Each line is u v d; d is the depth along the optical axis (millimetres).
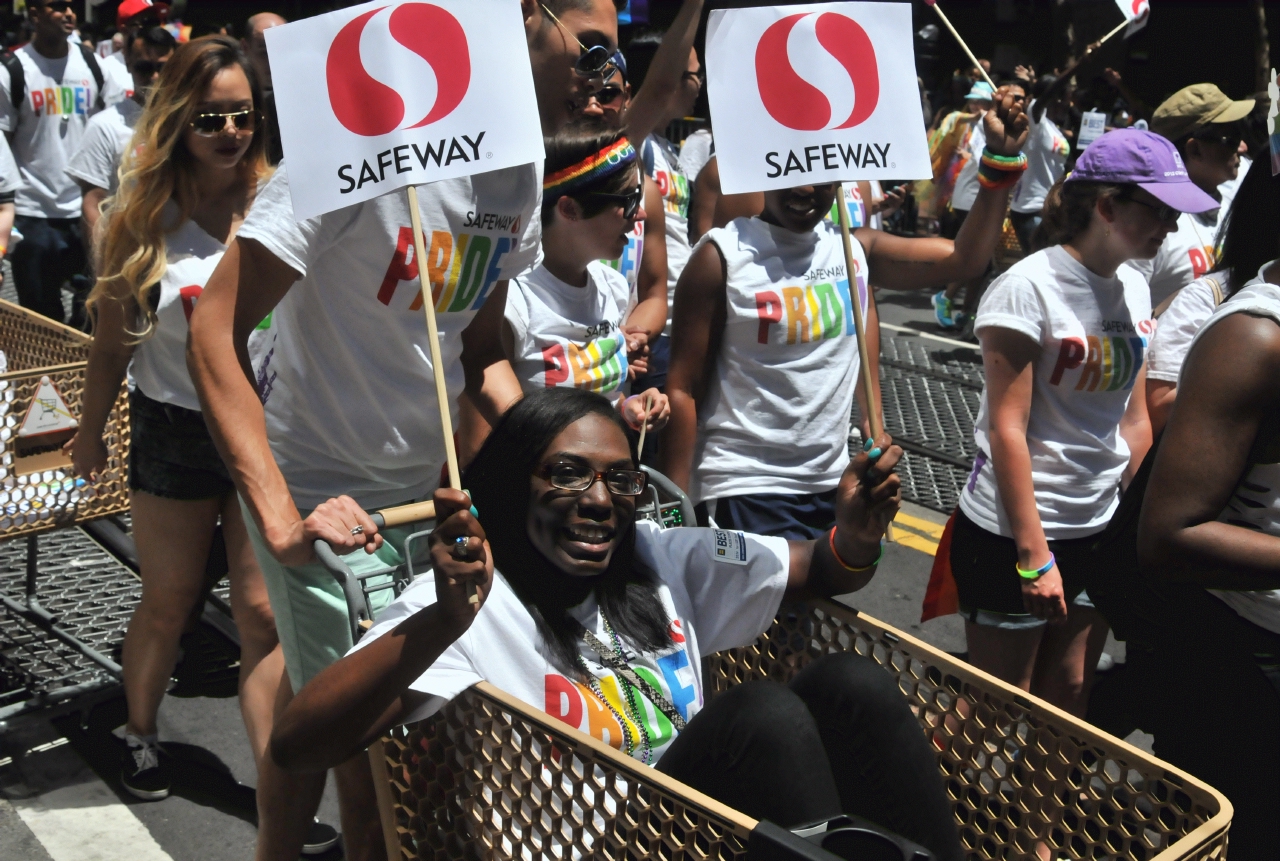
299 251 2475
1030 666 3637
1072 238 3424
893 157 2725
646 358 4473
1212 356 2379
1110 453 3551
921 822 2223
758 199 4750
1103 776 2176
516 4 2322
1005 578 3541
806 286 3617
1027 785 2287
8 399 3982
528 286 3494
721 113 2686
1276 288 2406
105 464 3865
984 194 3721
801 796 2068
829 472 3727
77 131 7676
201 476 3531
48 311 7855
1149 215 3260
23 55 7473
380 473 2846
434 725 2182
